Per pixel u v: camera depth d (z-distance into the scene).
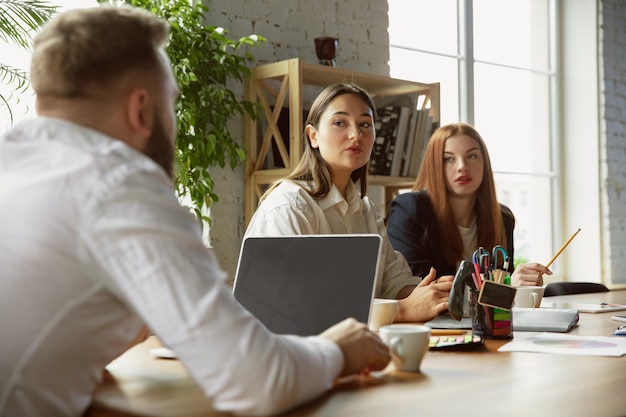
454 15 4.70
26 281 0.94
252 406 0.88
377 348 1.13
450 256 2.78
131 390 1.10
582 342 1.50
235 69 3.23
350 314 1.38
